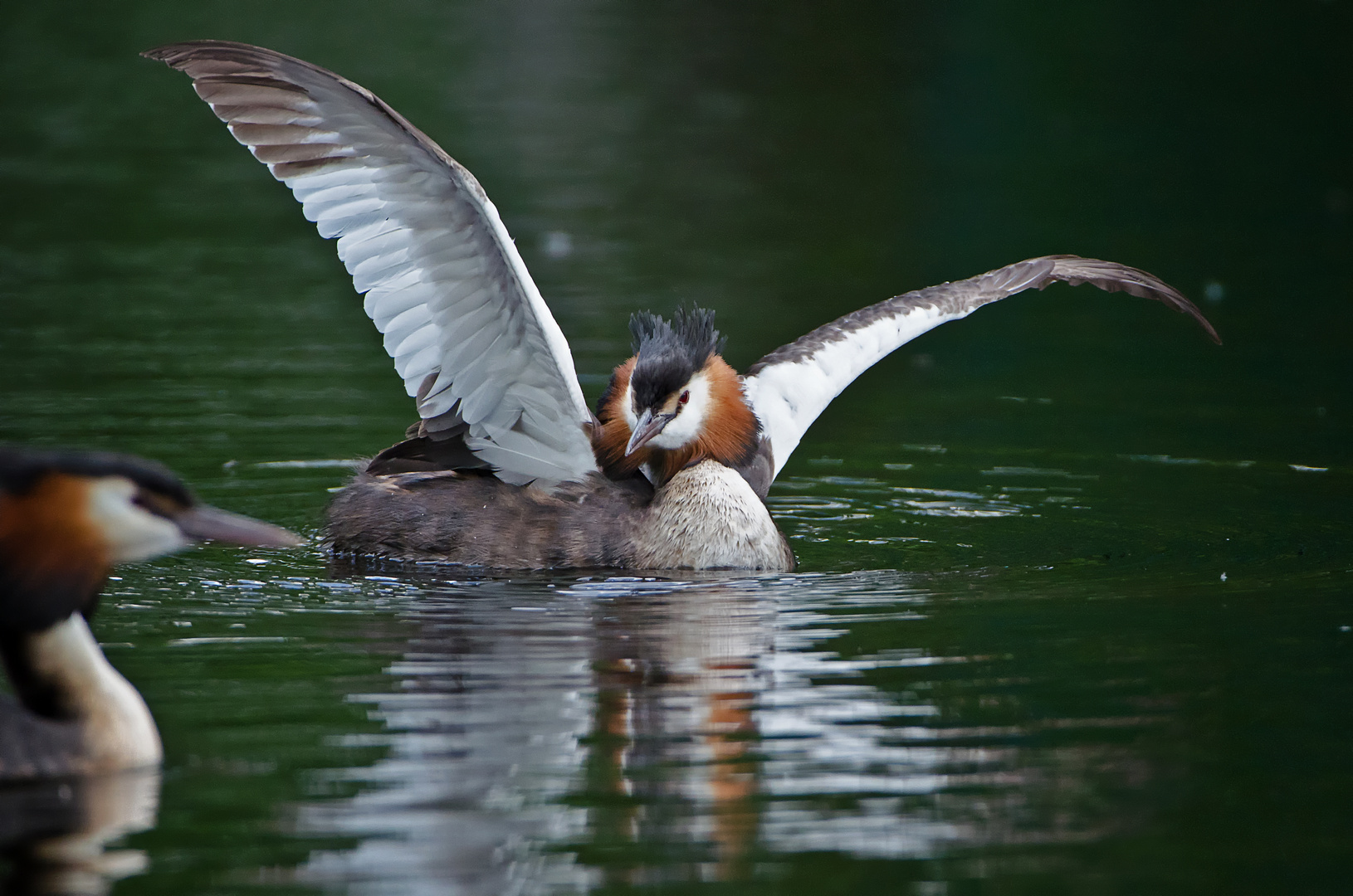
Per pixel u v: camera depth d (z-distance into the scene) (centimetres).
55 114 3028
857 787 821
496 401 1259
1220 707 928
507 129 2953
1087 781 833
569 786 818
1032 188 2684
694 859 742
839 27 3800
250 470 1491
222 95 1134
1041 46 3559
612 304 2034
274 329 1955
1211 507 1406
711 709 925
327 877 718
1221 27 3634
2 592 808
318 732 884
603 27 3809
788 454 1431
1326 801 809
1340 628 1066
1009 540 1331
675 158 2845
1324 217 2512
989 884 726
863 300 2083
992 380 1900
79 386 1702
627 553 1263
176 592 1165
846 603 1147
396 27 3678
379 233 1162
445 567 1268
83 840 749
